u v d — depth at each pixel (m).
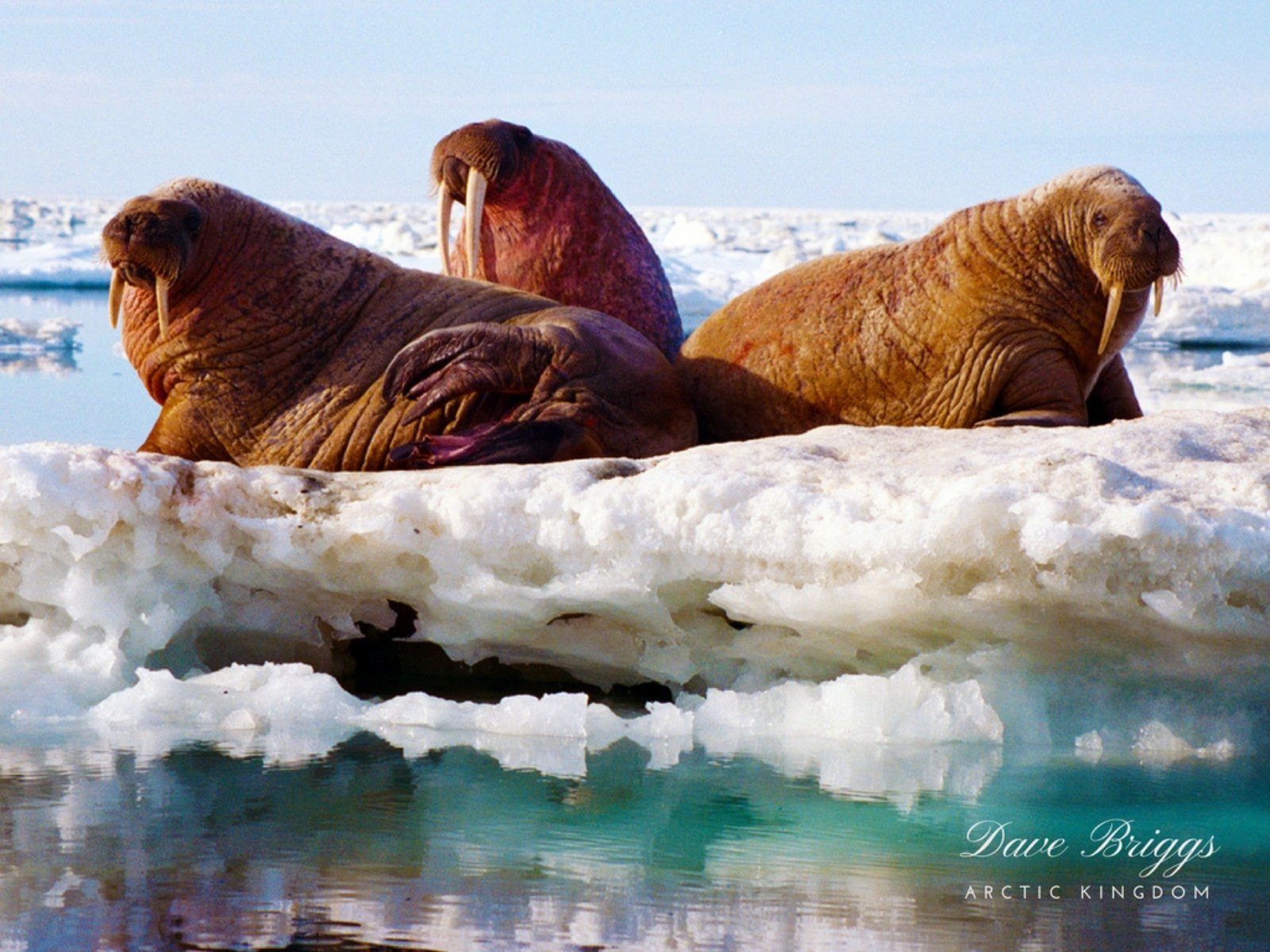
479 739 17.33
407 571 19.02
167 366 25.67
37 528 18.34
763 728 17.81
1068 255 25.64
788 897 12.80
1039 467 17.47
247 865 13.27
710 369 27.38
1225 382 57.00
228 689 18.16
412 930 11.99
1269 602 16.53
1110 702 17.69
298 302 25.67
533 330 24.47
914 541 16.72
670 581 18.06
